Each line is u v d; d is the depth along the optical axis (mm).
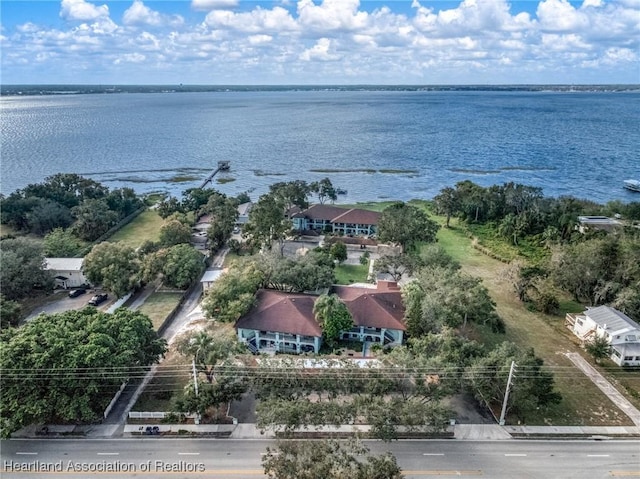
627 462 44219
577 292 77188
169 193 158875
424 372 47844
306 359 52219
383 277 82938
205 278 79688
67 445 45531
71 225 114188
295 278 71188
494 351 51312
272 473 40688
